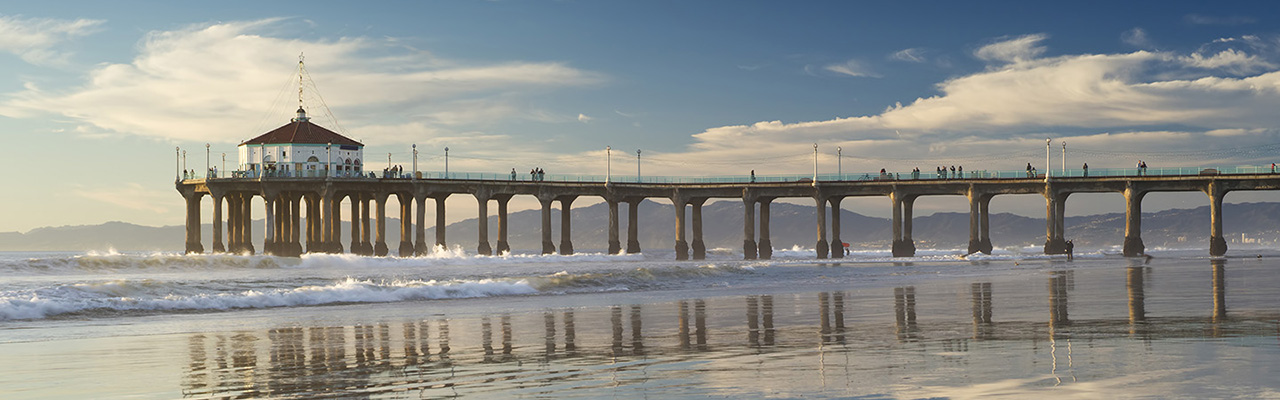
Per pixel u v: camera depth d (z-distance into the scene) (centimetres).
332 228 11512
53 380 1496
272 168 11150
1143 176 10356
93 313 2783
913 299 3219
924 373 1430
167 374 1556
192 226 11694
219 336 2164
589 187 12262
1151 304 2714
